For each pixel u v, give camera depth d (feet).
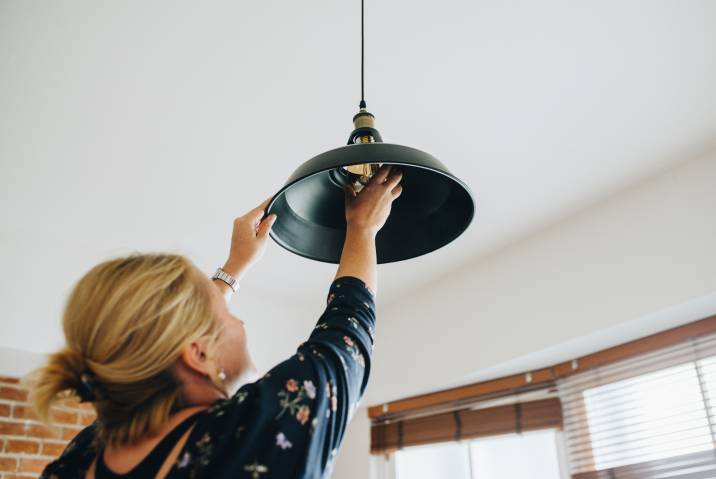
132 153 7.60
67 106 6.81
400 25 5.76
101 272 2.10
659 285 7.70
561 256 9.02
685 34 5.94
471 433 10.31
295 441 1.82
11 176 7.98
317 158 2.56
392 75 6.38
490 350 9.64
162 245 9.76
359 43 5.97
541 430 9.46
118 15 5.67
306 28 5.80
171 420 1.96
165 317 1.99
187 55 6.13
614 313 8.11
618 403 8.65
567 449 9.16
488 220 9.10
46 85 6.51
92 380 1.97
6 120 7.00
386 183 2.71
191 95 6.66
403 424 11.44
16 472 9.23
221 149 7.55
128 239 9.59
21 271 9.19
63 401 2.11
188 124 7.11
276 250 9.84
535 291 9.24
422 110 6.89
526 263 9.50
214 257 10.08
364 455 11.82
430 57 6.15
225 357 2.18
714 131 7.29
